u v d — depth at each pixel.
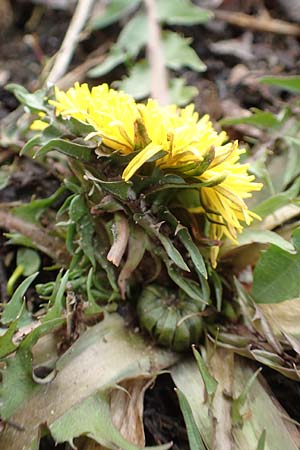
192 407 0.14
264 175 0.17
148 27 0.22
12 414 0.13
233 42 0.23
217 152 0.14
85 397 0.14
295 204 0.16
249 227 0.16
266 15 0.24
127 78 0.21
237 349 0.15
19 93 0.16
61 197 0.18
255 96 0.21
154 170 0.14
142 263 0.15
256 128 0.19
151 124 0.14
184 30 0.24
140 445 0.14
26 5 0.24
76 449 0.13
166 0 0.22
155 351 0.15
